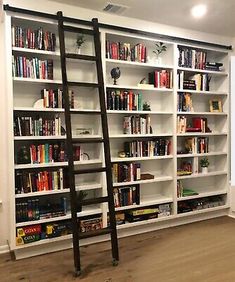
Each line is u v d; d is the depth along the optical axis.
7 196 2.79
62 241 2.88
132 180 3.25
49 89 2.90
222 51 3.84
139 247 2.94
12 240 2.58
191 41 3.54
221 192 3.91
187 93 3.66
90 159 3.10
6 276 2.37
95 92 3.10
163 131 3.65
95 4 2.82
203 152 3.79
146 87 3.27
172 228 3.50
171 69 3.47
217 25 3.44
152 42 3.42
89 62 3.14
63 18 2.72
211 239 3.14
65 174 2.89
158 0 2.74
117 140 3.38
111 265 2.55
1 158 2.80
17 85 2.85
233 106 3.95
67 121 2.54
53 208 2.82
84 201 2.53
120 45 3.16
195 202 3.71
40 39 2.75
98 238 3.08
